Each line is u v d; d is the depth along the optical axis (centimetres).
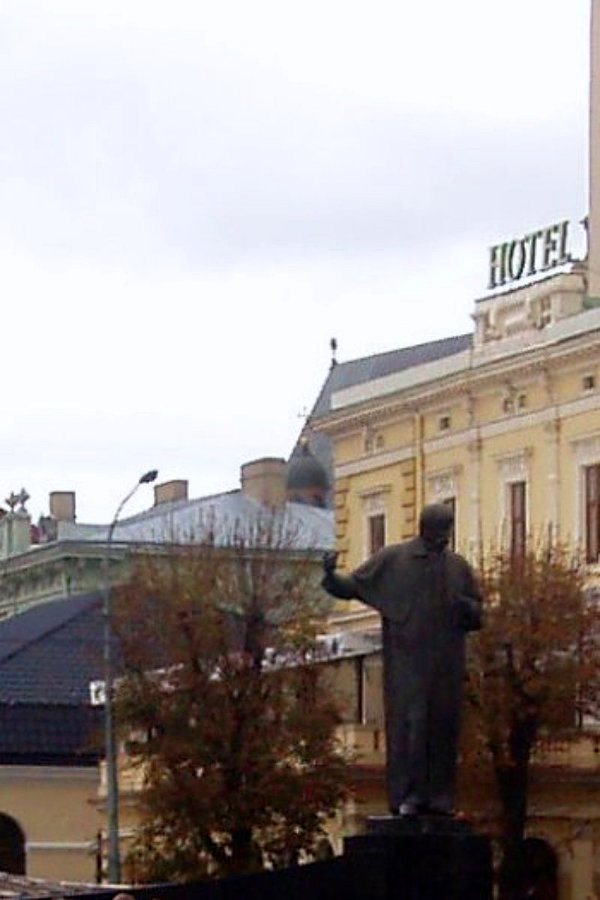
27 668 9969
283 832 7831
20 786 9531
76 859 9512
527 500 9181
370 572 3152
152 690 7931
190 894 3191
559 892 7962
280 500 14112
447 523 3150
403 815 3095
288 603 8081
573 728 7719
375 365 14438
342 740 8119
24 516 15350
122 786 9000
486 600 7669
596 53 10231
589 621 7750
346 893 3078
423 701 3108
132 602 8031
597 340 8725
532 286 9294
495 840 7556
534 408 9150
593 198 10144
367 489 10200
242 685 7881
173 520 12512
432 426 9794
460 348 13088
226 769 7825
